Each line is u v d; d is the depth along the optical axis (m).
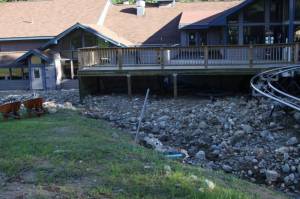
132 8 36.75
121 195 6.70
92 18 34.56
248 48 20.84
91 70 22.39
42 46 31.23
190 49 21.81
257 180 10.71
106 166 8.16
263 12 25.36
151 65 22.16
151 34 32.38
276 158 11.84
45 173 7.80
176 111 18.75
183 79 23.88
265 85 18.50
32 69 30.83
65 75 31.41
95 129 14.01
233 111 17.58
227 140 13.95
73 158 8.68
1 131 12.20
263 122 15.48
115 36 31.14
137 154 9.27
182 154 12.05
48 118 16.39
